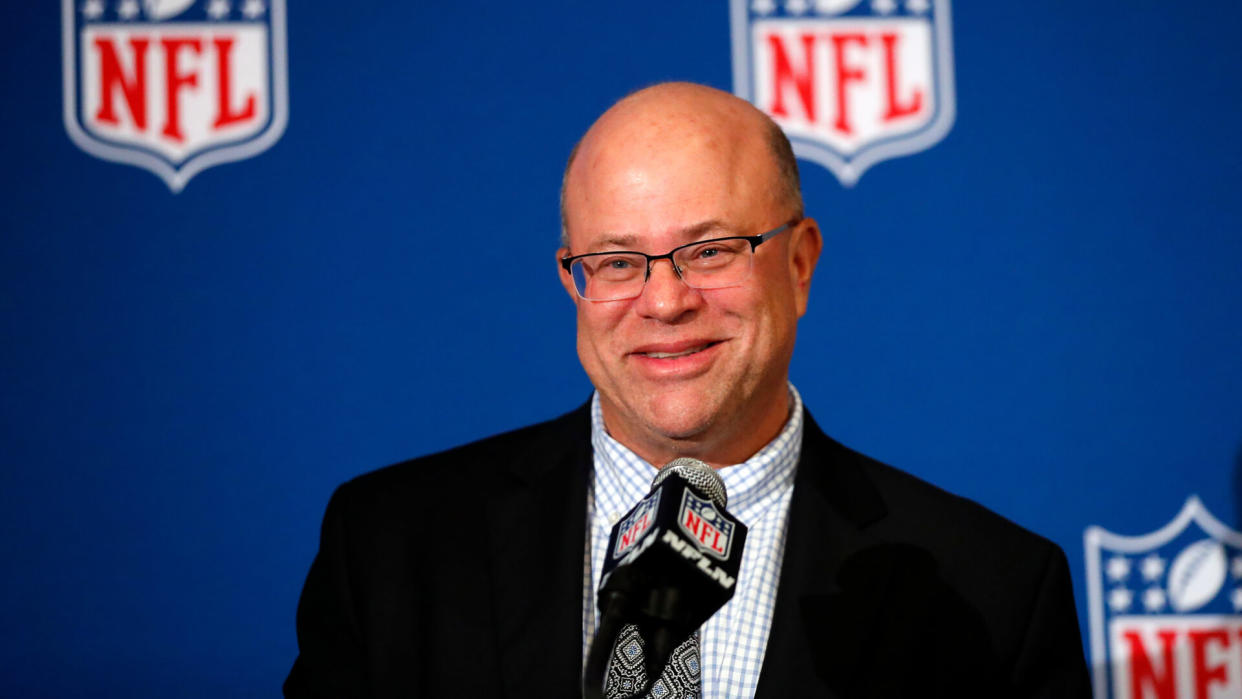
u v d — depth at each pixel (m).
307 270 8.59
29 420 8.35
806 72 8.80
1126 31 8.84
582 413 6.20
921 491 5.98
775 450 5.73
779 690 5.21
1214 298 8.72
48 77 8.47
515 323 8.67
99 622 8.32
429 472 6.29
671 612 3.73
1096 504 8.66
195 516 8.42
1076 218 8.76
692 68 8.79
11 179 8.41
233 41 8.60
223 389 8.49
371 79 8.69
